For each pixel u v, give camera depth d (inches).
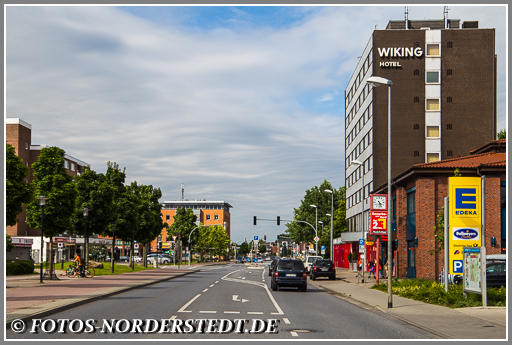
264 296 1012.5
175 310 697.6
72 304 733.9
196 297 937.5
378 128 2566.4
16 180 1155.3
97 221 1856.5
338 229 4606.3
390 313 717.9
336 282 1635.1
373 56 2600.9
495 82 2625.5
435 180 1545.3
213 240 5226.4
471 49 2576.3
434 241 1528.1
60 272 1899.6
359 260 1776.6
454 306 793.6
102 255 3425.2
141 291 1102.4
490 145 1733.5
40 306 687.1
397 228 1759.4
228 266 3848.4
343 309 781.9
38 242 3169.3
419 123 2564.0
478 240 919.0
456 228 920.3
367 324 597.6
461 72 2571.4
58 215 1438.2
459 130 2551.7
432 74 2573.8
